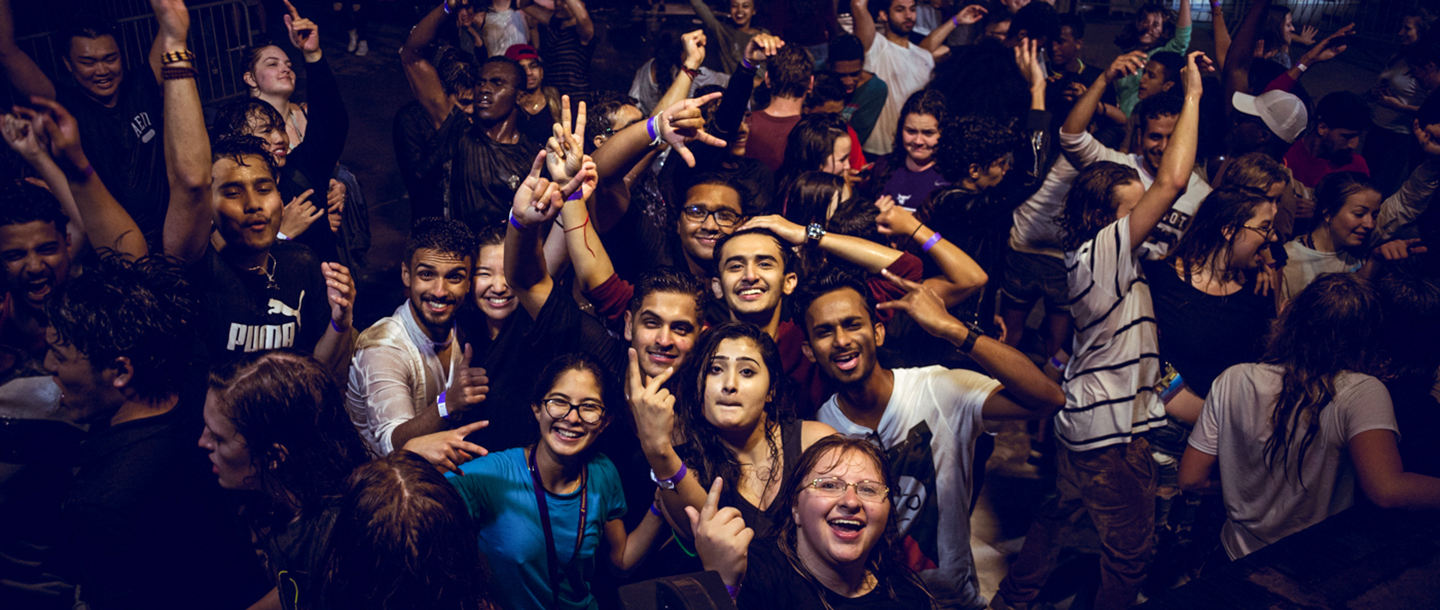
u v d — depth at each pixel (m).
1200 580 1.63
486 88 4.60
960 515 2.99
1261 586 1.59
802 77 5.12
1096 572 3.97
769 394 2.63
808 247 3.33
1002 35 7.29
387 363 3.15
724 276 3.16
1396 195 4.91
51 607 2.83
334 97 4.48
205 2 9.20
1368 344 2.62
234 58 9.28
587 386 2.48
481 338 3.56
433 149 4.82
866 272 3.28
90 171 3.02
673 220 4.23
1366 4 13.05
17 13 7.41
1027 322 6.33
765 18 7.52
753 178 4.51
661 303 2.93
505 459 2.60
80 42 4.19
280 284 3.43
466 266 3.19
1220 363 3.55
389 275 6.34
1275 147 5.28
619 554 2.83
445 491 1.96
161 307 2.38
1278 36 7.60
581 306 3.48
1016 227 5.12
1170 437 3.75
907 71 6.59
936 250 3.47
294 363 2.31
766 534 2.29
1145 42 7.58
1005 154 4.30
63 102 4.18
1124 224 3.33
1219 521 3.62
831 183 3.94
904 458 2.91
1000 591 3.73
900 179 4.80
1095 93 4.72
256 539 2.41
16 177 3.62
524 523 2.55
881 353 3.62
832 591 2.15
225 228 3.25
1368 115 5.07
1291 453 2.74
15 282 2.95
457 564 1.92
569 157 2.93
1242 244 3.45
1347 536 1.71
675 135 3.24
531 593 2.61
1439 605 1.53
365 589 1.89
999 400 2.83
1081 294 3.45
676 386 2.88
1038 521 3.61
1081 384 3.48
